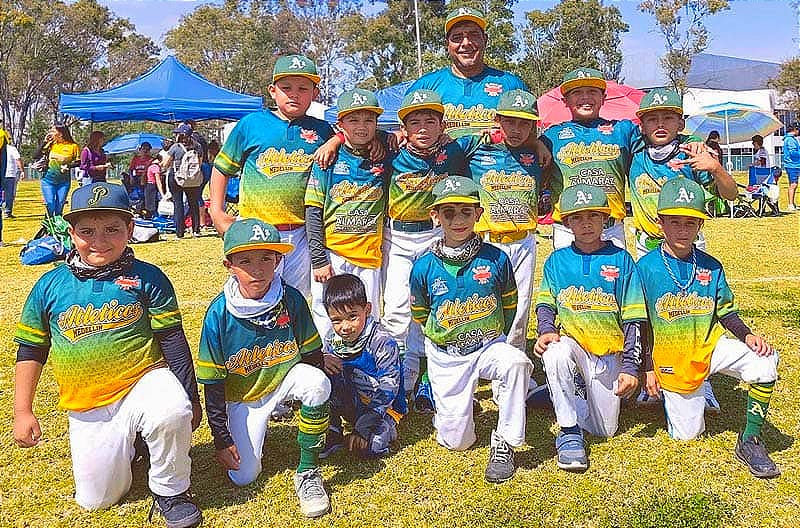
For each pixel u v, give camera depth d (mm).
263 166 4496
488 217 4543
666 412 3939
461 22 4648
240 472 3506
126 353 3260
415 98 4250
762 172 15719
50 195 12680
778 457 3643
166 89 15070
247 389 3537
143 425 3135
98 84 60438
